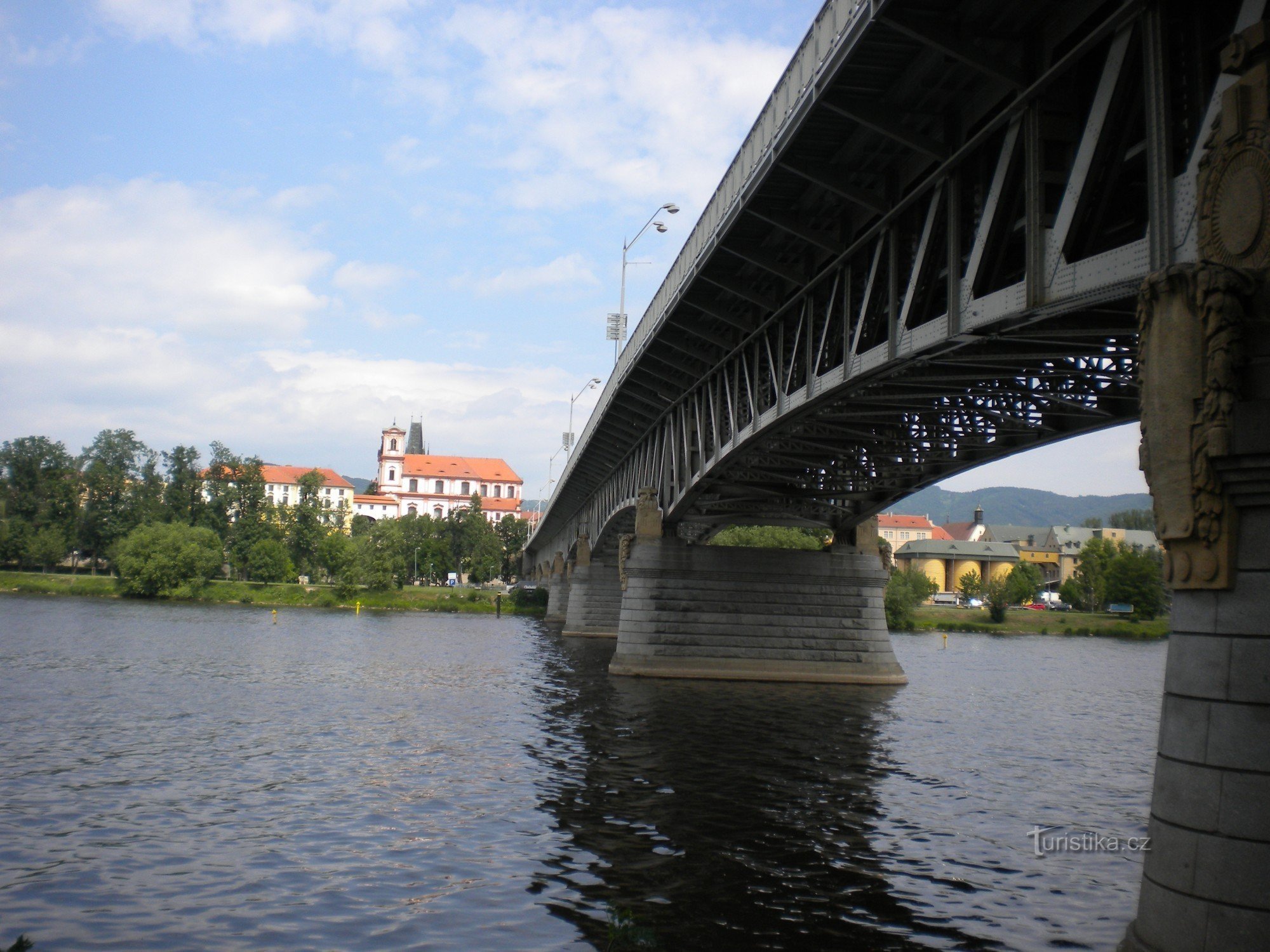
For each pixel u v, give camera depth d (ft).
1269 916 29.60
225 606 359.46
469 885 53.01
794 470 131.95
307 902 50.11
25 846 58.90
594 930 46.75
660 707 118.62
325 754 88.02
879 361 68.18
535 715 112.06
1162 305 33.78
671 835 63.00
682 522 154.61
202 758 85.61
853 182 72.54
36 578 394.52
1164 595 386.93
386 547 413.80
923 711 123.54
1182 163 41.93
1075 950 45.65
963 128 59.00
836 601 152.87
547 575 410.52
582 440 200.64
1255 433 30.91
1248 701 30.86
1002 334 56.65
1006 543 652.07
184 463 457.27
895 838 63.67
